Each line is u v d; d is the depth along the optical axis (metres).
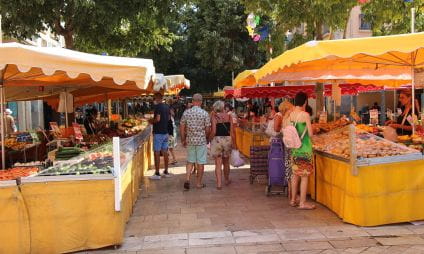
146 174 11.76
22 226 5.40
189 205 7.92
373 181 6.14
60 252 5.51
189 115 9.30
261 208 7.51
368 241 5.58
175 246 5.63
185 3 13.34
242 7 27.67
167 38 16.80
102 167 5.76
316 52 6.06
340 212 6.66
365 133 7.47
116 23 12.30
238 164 9.59
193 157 9.34
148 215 7.30
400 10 11.20
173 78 13.12
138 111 33.06
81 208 5.55
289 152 7.75
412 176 6.26
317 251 5.27
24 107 20.16
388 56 7.65
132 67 5.55
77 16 11.85
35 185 5.43
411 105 9.05
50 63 5.25
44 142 10.10
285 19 11.48
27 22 11.48
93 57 5.73
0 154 8.15
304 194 7.32
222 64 28.84
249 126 15.17
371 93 26.38
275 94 14.45
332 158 6.96
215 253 5.30
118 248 5.64
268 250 5.35
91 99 13.36
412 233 5.87
